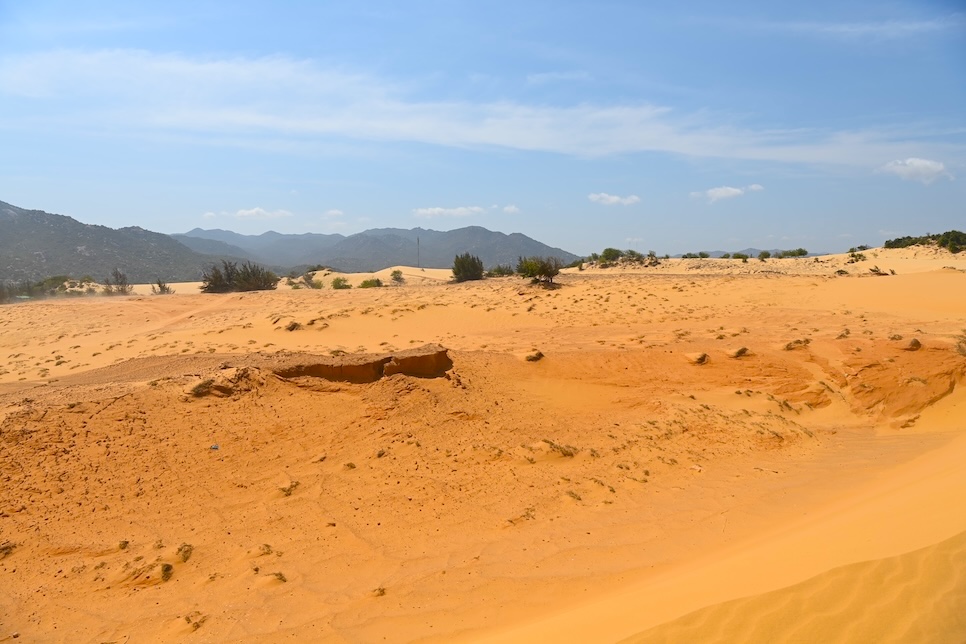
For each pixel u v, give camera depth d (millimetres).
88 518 10172
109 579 8891
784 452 14469
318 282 70125
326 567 9266
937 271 33375
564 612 7449
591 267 61219
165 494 10969
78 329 30172
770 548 7836
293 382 14797
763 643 5176
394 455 12773
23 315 34250
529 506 11219
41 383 16859
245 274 51156
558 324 27484
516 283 41219
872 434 16234
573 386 17828
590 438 14555
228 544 9828
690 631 5531
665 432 14984
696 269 55594
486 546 9836
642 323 26844
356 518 10648
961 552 5809
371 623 7801
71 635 7816
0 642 7648
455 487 11859
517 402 16219
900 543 6418
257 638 7605
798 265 58188
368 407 14242
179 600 8500
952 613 5020
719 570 7387
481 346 22297
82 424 12289
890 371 18469
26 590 8633
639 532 10172
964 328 21781
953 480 8750
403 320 27562
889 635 4949
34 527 9797
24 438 11555
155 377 15711
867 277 33719
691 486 12289
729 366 19219
